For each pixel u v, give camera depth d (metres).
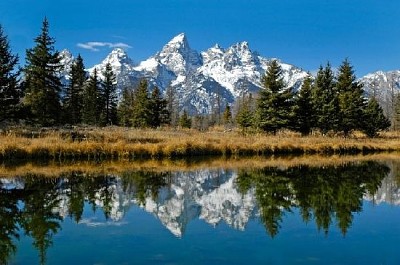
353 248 9.93
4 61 39.78
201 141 34.56
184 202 15.43
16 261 8.67
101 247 9.70
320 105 53.56
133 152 29.72
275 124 50.34
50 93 46.44
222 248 9.74
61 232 11.01
